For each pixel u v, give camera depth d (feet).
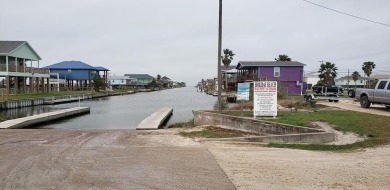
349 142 37.14
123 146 33.86
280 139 37.40
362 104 73.61
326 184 21.08
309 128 41.24
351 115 56.03
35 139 37.88
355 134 40.47
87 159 27.71
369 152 31.76
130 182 21.30
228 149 32.60
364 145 35.04
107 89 316.81
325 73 274.57
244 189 19.94
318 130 40.11
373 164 26.66
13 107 118.83
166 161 27.09
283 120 51.42
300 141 37.60
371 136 39.01
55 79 279.69
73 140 37.40
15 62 158.20
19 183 20.83
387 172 24.13
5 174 22.89
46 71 191.72
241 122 51.26
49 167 24.86
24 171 23.68
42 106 136.36
